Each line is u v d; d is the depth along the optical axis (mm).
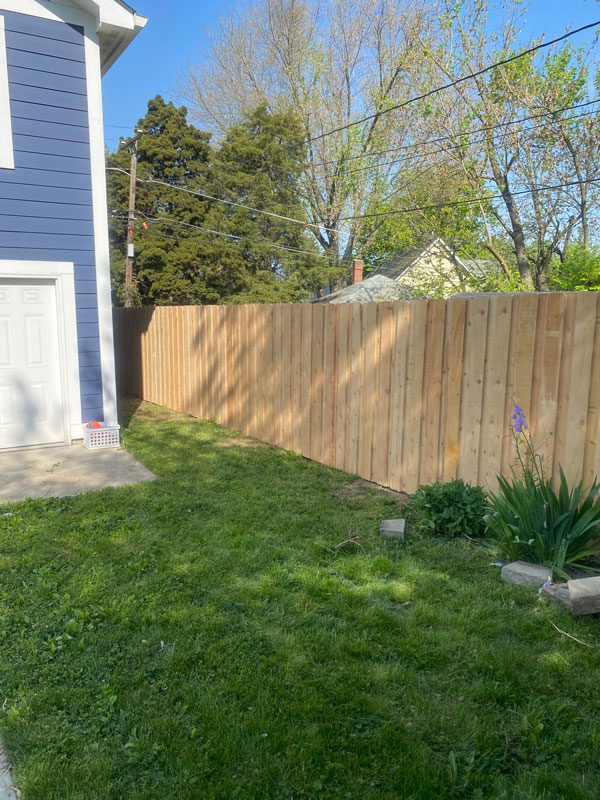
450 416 4855
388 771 2123
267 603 3338
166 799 2002
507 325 4316
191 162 24438
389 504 5109
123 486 5688
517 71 15938
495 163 16969
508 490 3934
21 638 3004
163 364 10602
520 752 2213
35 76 6699
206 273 23656
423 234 20094
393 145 25250
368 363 5730
